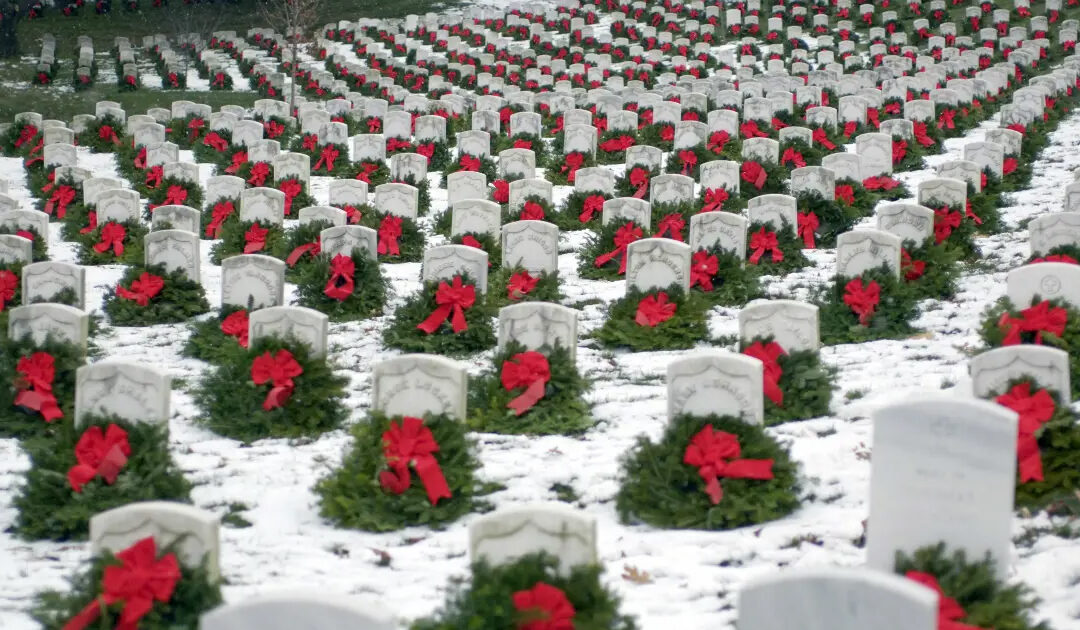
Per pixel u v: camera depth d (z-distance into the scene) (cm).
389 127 2709
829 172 1786
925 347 1245
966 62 3566
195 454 998
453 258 1362
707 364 900
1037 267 1152
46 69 4369
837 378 1109
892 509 689
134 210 1922
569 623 589
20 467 981
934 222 1602
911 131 2450
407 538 820
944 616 607
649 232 1677
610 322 1343
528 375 1065
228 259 1381
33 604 701
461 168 2367
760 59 4106
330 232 1538
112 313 1476
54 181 2278
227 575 745
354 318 1465
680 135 2423
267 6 5619
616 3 4972
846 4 4594
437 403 938
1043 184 2108
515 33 4662
